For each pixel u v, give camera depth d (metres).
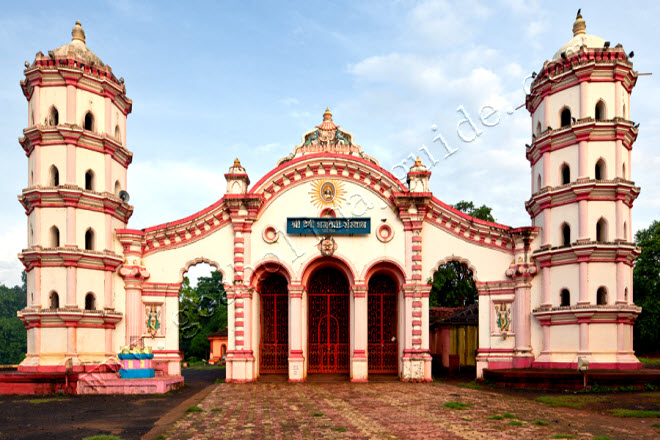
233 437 14.34
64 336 25.38
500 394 22.94
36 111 26.41
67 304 25.39
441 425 15.84
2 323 97.25
